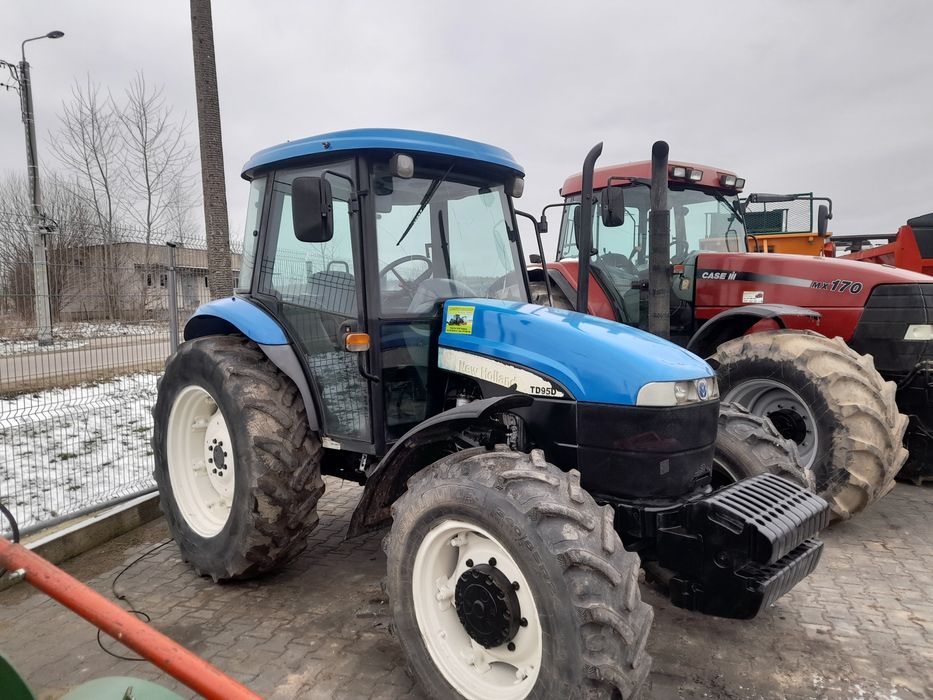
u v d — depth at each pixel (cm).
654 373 252
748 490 254
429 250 320
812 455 414
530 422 271
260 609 318
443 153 307
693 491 263
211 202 748
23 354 438
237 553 321
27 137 1243
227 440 350
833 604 323
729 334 487
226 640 288
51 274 456
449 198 329
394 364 306
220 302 382
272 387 330
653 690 253
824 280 483
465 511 226
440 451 307
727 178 567
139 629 131
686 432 255
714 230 584
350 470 373
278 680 259
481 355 291
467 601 231
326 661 272
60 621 308
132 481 479
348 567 367
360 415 316
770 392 440
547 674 204
